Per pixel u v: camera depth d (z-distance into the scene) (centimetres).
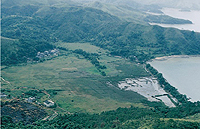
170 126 14600
